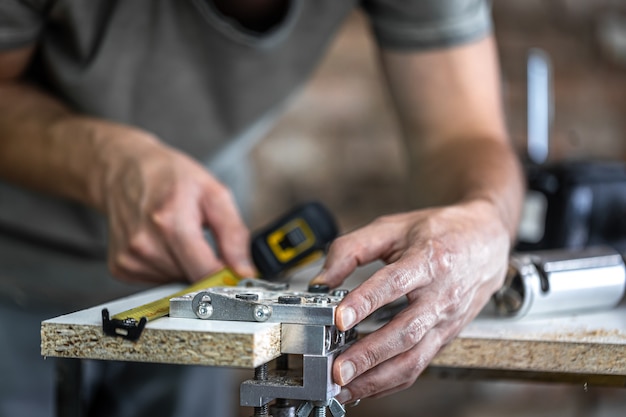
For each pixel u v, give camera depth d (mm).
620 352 773
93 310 734
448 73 1272
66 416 840
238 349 616
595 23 3270
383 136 3059
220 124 1327
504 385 2701
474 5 1272
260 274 1021
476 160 1129
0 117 1185
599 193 1300
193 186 993
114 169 1029
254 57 1271
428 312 737
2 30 1142
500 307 899
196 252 950
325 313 642
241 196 1641
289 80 1326
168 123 1305
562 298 893
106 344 650
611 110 3311
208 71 1289
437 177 1158
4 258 1381
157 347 636
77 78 1230
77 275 1409
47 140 1112
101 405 1471
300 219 1043
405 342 712
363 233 822
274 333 640
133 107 1281
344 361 666
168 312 687
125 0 1202
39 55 1266
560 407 2674
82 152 1071
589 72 3281
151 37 1244
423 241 781
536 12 3217
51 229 1362
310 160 3010
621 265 938
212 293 672
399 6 1229
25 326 1373
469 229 836
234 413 2525
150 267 998
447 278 765
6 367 1356
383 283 703
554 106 3254
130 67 1253
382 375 722
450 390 2676
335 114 3021
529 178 1309
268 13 1256
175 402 1478
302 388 644
